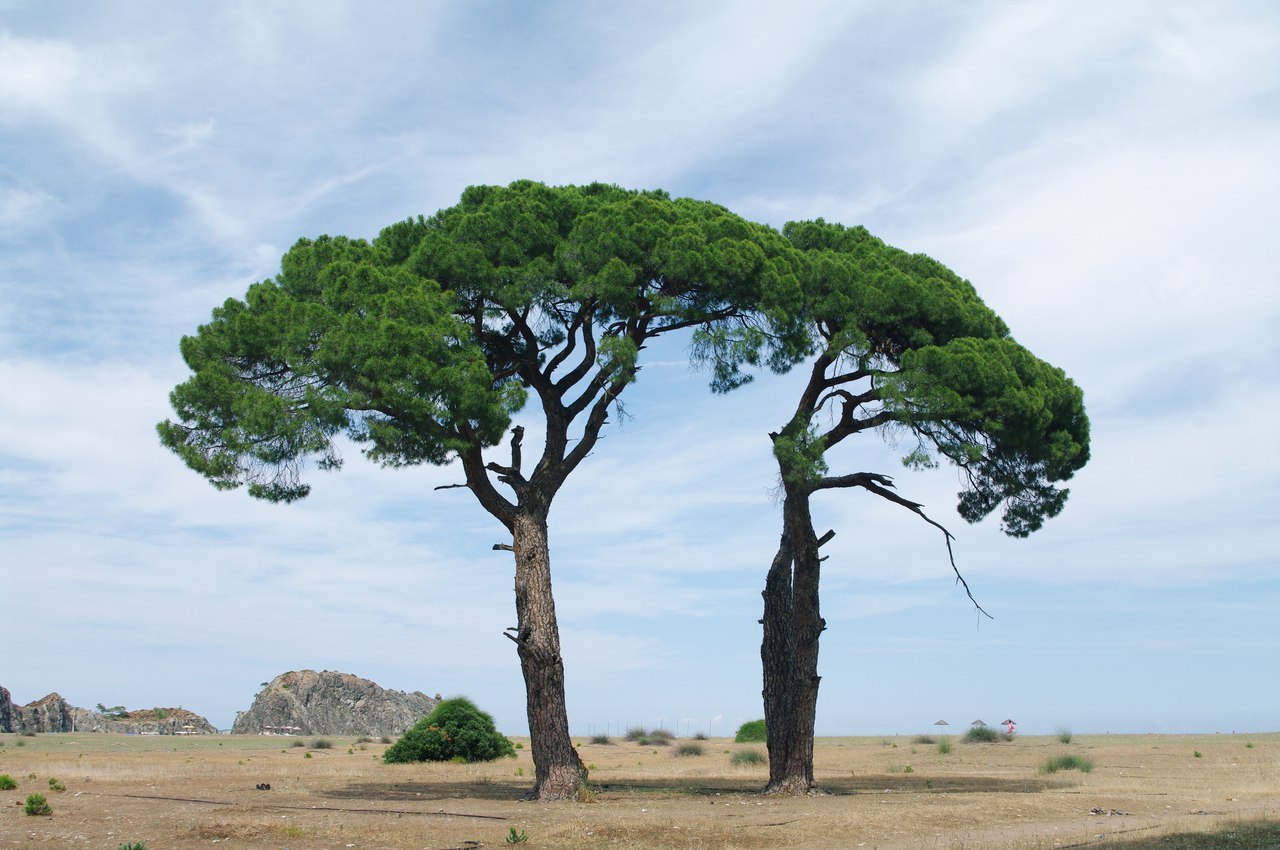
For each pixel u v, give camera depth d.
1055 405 26.53
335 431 21.69
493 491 23.28
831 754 45.78
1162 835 16.09
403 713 80.19
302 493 23.75
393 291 21.84
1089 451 28.02
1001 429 24.45
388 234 25.16
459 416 21.31
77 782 24.55
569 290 23.03
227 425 22.84
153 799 20.47
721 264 22.84
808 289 25.09
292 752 45.28
